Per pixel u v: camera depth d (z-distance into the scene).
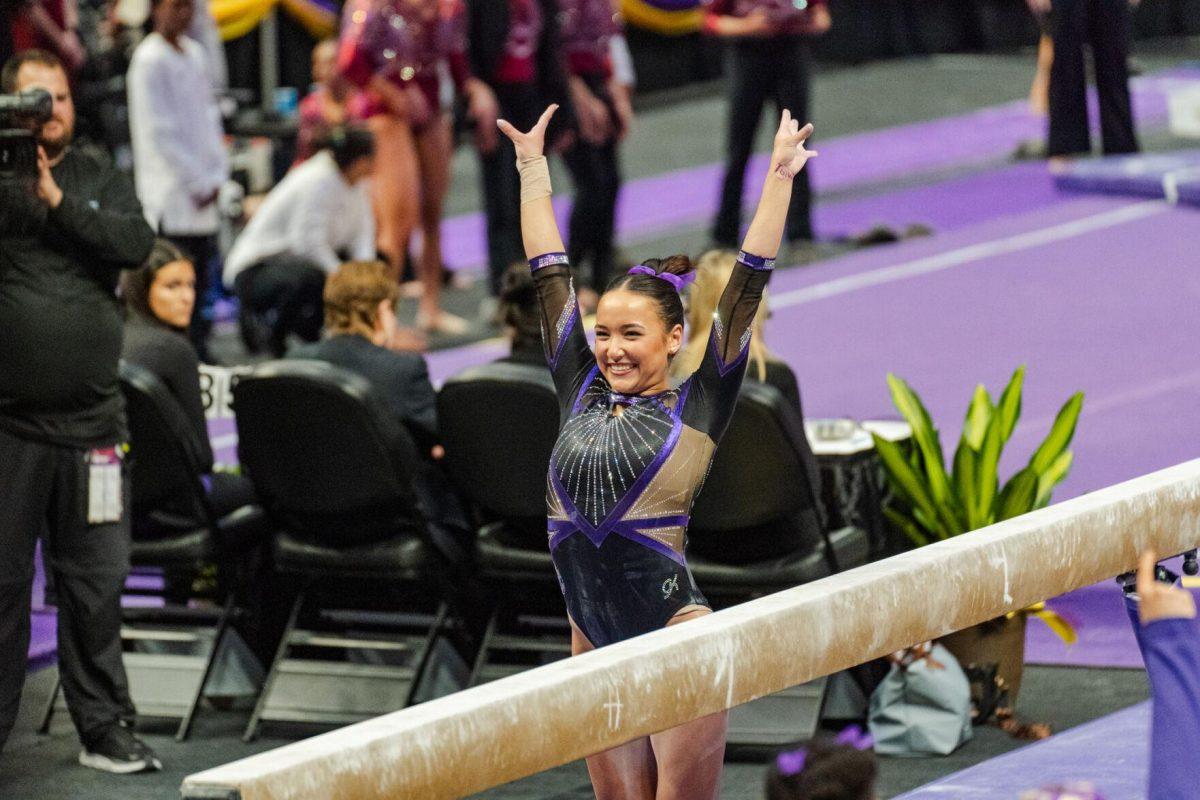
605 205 28.81
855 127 44.47
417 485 15.77
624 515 9.89
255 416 14.90
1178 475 10.44
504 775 7.39
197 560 15.50
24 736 15.23
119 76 28.69
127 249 13.46
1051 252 30.62
